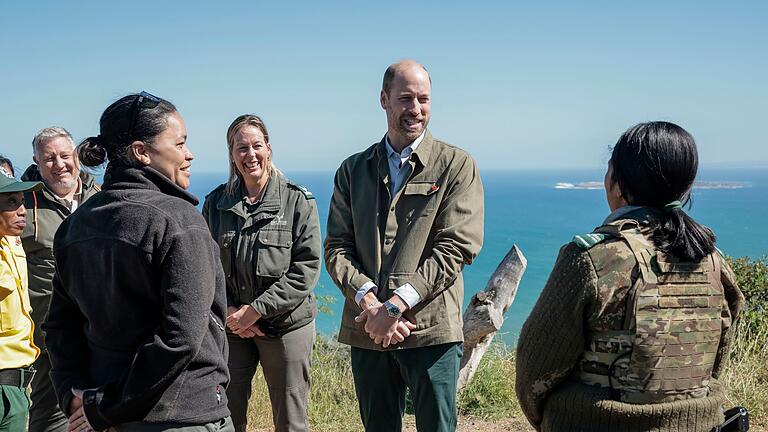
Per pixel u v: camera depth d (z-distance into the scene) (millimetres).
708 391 2207
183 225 2260
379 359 3500
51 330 2469
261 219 3969
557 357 2176
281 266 3943
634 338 2066
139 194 2297
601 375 2145
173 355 2164
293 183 4168
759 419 4969
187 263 2221
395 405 3576
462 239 3391
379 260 3486
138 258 2219
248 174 3990
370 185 3562
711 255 2201
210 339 2387
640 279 2062
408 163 3488
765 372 5820
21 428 3369
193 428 2297
